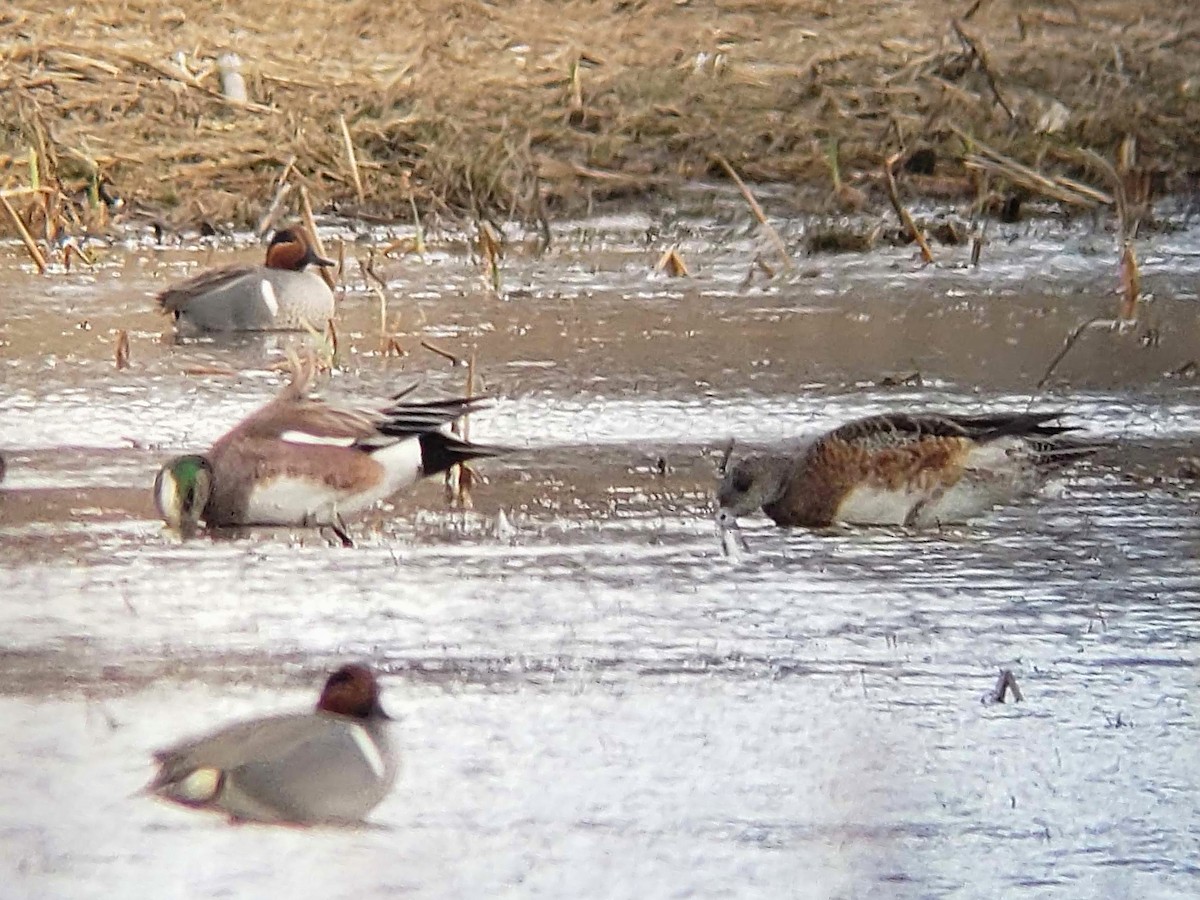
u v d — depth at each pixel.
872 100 21.94
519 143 20.62
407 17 24.56
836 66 22.72
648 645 9.75
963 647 9.75
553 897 7.25
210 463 11.38
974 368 15.03
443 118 21.16
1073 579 10.69
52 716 8.78
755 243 19.36
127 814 7.79
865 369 14.90
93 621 10.01
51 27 23.88
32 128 20.53
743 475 11.65
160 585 10.54
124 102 21.64
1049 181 19.97
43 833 7.62
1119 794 8.16
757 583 10.60
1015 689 9.13
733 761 8.41
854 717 8.90
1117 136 21.25
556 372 14.85
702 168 20.69
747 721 8.83
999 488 11.70
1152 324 16.34
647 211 20.22
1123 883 7.46
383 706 8.93
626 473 12.51
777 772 8.31
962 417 11.88
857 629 9.99
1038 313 16.75
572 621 10.05
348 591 10.48
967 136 20.47
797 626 10.02
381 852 7.55
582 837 7.72
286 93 21.98
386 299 17.34
